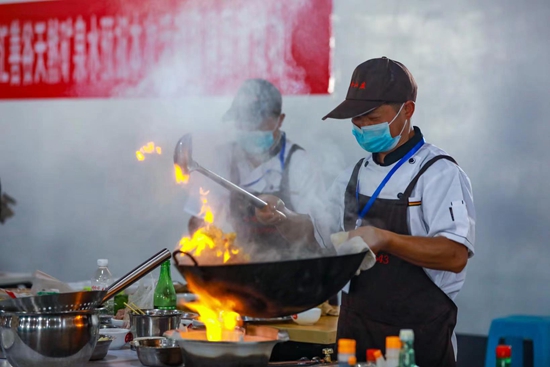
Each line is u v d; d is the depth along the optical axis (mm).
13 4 6129
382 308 2588
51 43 6074
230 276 1862
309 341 2883
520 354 4320
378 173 2660
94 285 3248
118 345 2625
